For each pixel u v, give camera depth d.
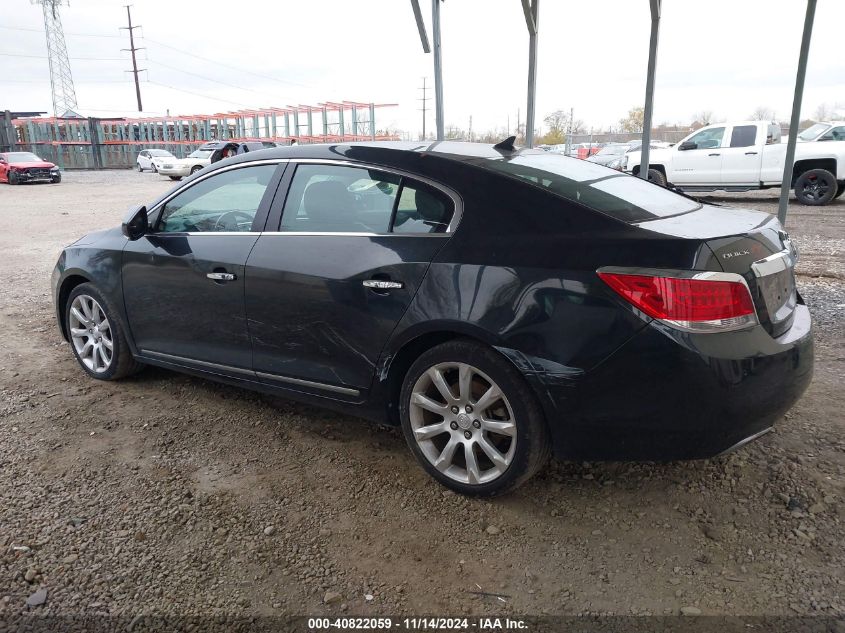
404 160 3.22
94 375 4.54
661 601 2.39
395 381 3.20
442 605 2.41
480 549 2.71
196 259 3.74
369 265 3.11
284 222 3.50
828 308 5.86
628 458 2.71
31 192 24.16
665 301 2.50
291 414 4.00
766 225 3.00
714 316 2.50
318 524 2.89
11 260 9.57
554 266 2.69
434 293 2.91
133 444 3.62
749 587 2.44
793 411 3.81
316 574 2.58
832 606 2.33
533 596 2.44
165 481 3.24
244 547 2.74
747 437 2.68
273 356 3.53
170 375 4.66
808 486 3.05
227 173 3.85
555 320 2.65
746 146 14.99
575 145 37.19
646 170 6.80
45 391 4.37
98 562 2.64
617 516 2.89
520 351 2.71
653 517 2.88
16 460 3.45
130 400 4.22
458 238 2.93
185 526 2.88
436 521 2.90
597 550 2.68
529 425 2.78
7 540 2.78
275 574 2.58
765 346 2.62
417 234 3.06
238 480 3.25
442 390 2.99
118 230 4.39
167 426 3.85
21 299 7.02
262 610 2.39
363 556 2.68
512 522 2.87
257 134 59.75
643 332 2.53
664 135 38.03
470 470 2.97
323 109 52.41
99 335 4.46
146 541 2.77
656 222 2.80
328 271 3.23
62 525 2.88
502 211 2.89
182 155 58.41
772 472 3.18
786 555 2.61
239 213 3.71
